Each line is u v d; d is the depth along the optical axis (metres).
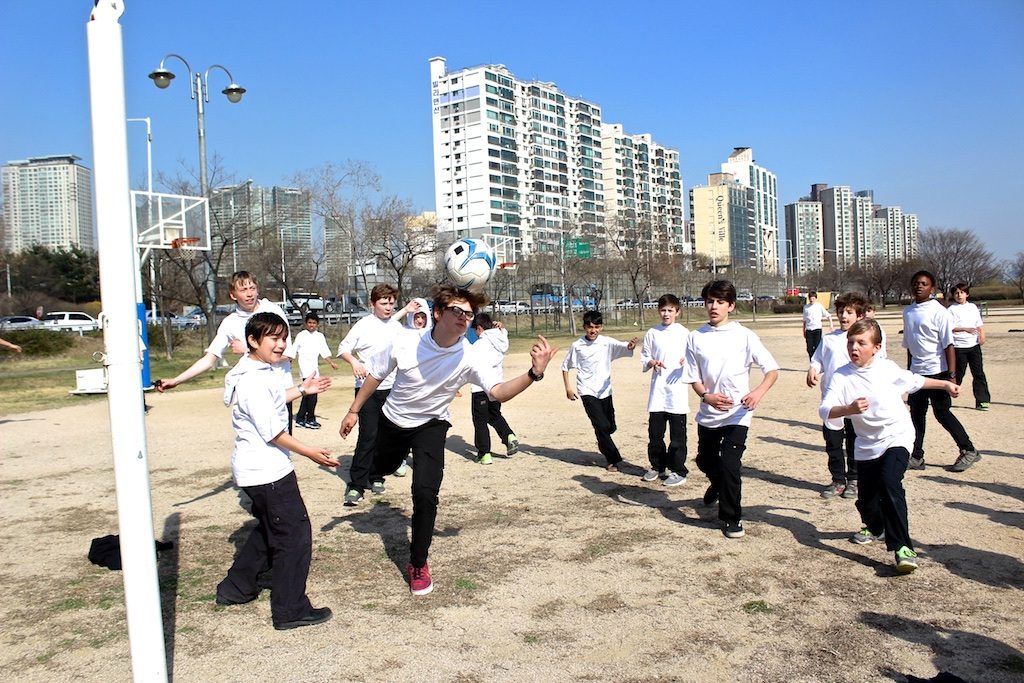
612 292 53.44
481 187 89.56
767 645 3.55
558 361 22.47
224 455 8.84
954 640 3.56
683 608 4.00
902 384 4.67
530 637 3.70
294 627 3.89
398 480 7.38
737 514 5.14
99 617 4.09
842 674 3.25
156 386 5.18
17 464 8.56
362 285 38.44
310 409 10.85
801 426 9.73
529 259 45.00
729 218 115.81
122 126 2.74
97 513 6.30
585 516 5.80
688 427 9.82
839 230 151.88
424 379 4.33
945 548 4.83
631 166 109.19
